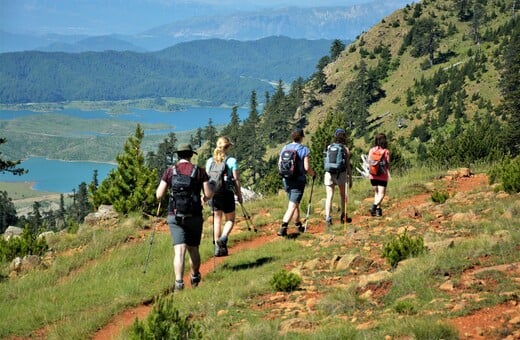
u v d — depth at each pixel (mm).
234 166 14203
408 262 9992
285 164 15531
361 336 7168
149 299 11773
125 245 17109
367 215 17453
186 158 11969
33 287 13961
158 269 13836
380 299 8852
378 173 16641
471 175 22672
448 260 9531
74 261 15922
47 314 11328
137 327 7578
